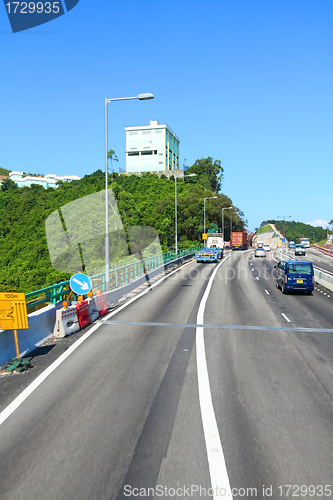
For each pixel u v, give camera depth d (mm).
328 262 50781
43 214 48594
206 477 4625
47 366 8883
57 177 157125
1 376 8227
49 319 11695
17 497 4270
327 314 15922
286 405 6797
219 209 88312
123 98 19859
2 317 8852
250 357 9688
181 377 8172
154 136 119750
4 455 5141
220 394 7266
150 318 14508
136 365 8945
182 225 81875
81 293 12953
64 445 5371
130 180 94938
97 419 6176
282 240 139375
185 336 11781
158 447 5312
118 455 5109
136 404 6766
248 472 4738
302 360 9492
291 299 20141
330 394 7340
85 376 8195
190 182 115562
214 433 5719
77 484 4500
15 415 6340
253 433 5742
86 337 11609
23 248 36281
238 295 20938
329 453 5211
